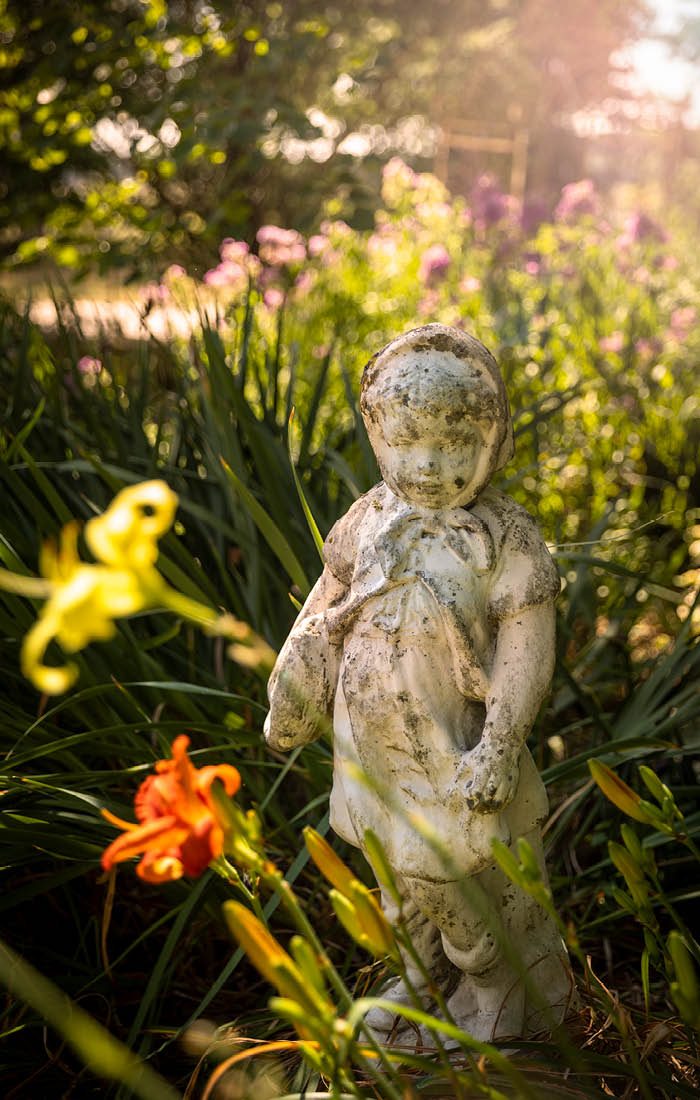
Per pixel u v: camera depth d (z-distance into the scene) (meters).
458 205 7.56
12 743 2.31
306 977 1.10
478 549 1.59
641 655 3.59
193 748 2.55
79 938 2.29
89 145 5.45
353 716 1.63
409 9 10.61
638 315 5.54
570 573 3.35
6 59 5.24
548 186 16.61
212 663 2.82
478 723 1.63
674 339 5.30
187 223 5.68
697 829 2.23
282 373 5.23
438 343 1.58
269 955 1.10
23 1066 1.92
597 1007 1.75
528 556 1.60
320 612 1.78
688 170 14.25
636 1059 1.38
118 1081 1.80
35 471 2.38
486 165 15.25
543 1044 1.57
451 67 12.73
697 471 4.86
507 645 1.59
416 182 7.45
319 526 2.73
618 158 18.53
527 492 4.27
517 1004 1.72
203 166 7.00
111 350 4.02
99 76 5.26
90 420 3.03
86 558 2.57
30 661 0.81
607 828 2.45
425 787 1.60
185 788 1.11
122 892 2.37
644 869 1.34
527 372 4.87
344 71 6.49
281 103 4.78
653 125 15.86
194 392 3.33
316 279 6.35
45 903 2.37
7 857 1.95
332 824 1.74
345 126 8.15
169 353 3.29
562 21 16.38
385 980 1.86
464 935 1.63
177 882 2.11
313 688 1.70
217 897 2.08
